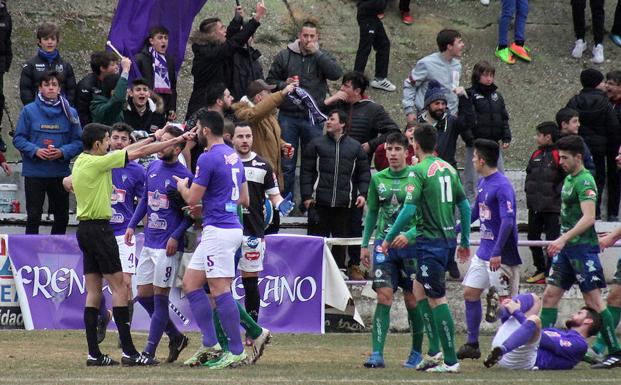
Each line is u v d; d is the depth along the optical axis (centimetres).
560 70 6134
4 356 3272
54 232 4272
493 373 3048
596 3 6075
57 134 4194
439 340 3095
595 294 3397
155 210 3153
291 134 4647
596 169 4847
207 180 2978
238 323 3053
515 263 3425
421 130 3056
